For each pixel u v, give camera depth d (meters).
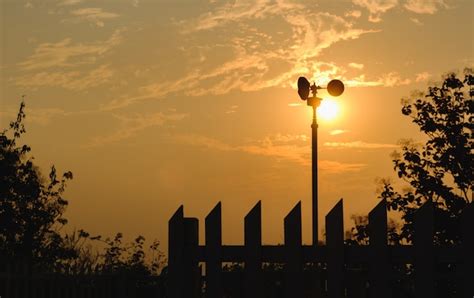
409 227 15.77
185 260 10.98
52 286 10.20
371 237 10.36
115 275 11.31
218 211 10.92
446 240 15.47
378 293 10.29
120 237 19.38
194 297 10.95
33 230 20.27
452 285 10.73
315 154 13.59
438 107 17.70
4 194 20.64
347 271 10.64
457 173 16.94
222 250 10.84
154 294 11.34
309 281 10.63
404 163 17.44
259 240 10.69
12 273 9.65
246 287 10.68
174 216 11.05
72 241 19.86
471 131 17.42
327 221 10.52
